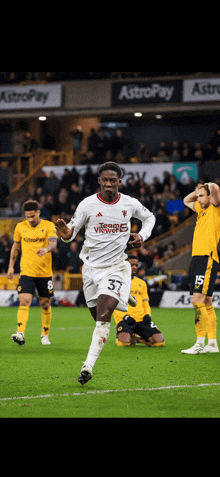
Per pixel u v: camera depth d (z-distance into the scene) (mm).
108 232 13062
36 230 20672
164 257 51875
